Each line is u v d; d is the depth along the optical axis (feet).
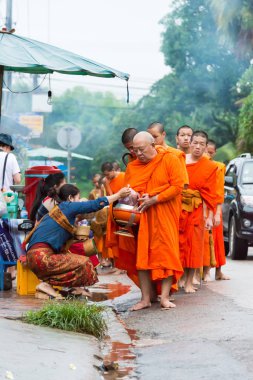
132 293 37.63
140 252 32.12
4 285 37.24
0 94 40.01
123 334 27.17
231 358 22.54
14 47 36.73
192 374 21.30
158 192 31.91
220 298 34.12
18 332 24.85
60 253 34.55
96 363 22.70
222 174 39.06
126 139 34.42
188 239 36.47
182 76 175.52
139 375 21.75
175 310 31.37
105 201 32.73
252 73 145.48
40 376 20.06
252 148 120.98
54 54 37.01
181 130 38.88
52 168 39.55
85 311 26.89
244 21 118.42
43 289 34.06
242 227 58.49
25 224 37.06
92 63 37.50
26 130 105.60
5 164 40.50
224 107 168.55
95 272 34.63
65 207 34.06
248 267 52.44
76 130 79.92
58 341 24.31
